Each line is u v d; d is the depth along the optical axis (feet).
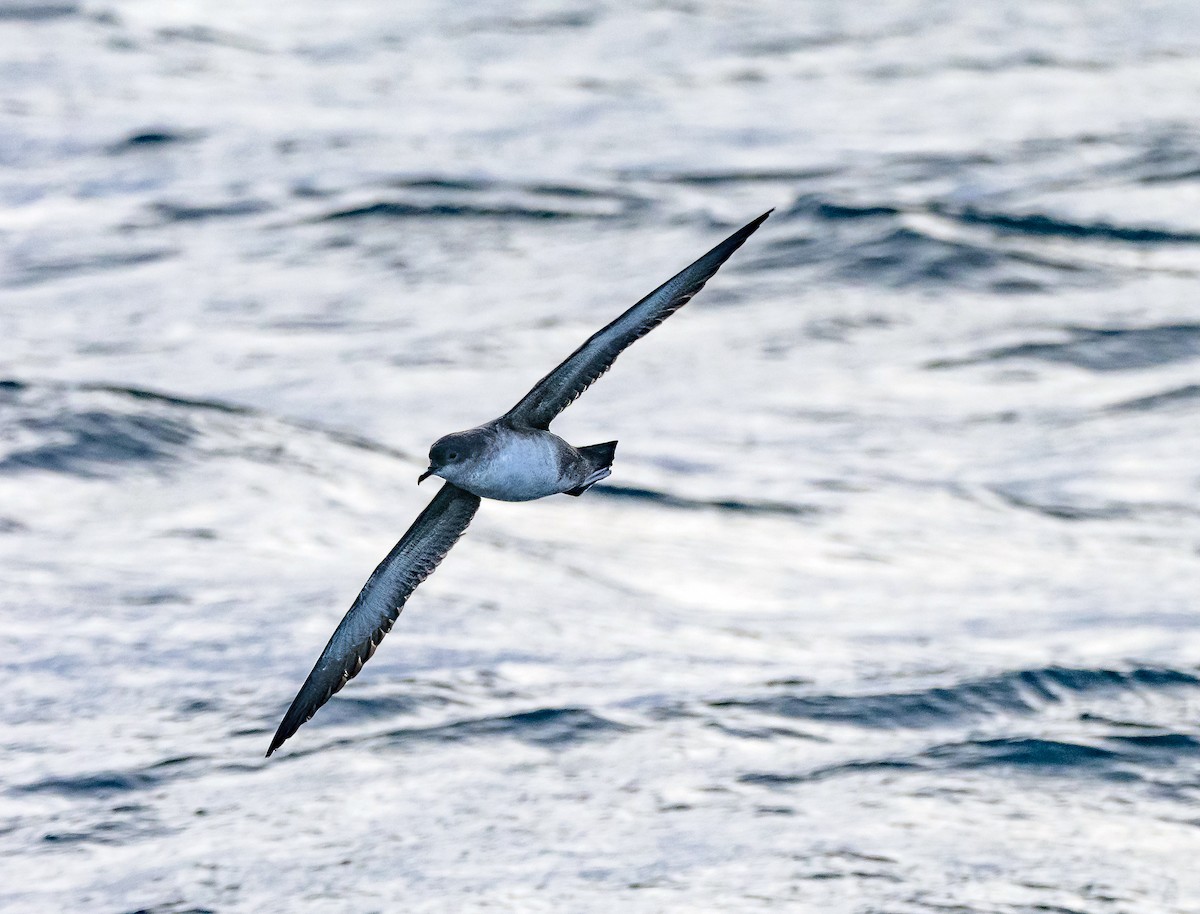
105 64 129.80
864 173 102.47
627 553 53.06
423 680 41.32
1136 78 124.16
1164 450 61.46
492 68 132.05
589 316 80.28
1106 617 46.73
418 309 82.07
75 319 80.43
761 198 97.86
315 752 37.58
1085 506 56.80
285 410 66.33
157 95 122.83
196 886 32.01
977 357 72.33
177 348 75.72
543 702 40.06
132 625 44.52
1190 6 145.18
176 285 85.76
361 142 111.96
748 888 31.22
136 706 40.04
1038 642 44.86
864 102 119.75
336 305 82.64
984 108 116.98
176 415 62.44
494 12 147.74
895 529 55.26
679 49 136.05
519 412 21.31
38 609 45.39
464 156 108.78
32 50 132.46
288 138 113.19
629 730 38.58
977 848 32.76
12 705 40.04
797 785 35.68
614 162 106.93
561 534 54.44
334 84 127.54
